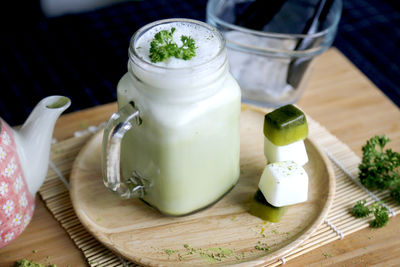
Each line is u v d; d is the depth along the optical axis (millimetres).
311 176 459
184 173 399
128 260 412
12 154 396
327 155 493
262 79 540
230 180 437
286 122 412
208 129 389
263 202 424
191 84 370
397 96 626
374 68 659
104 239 409
